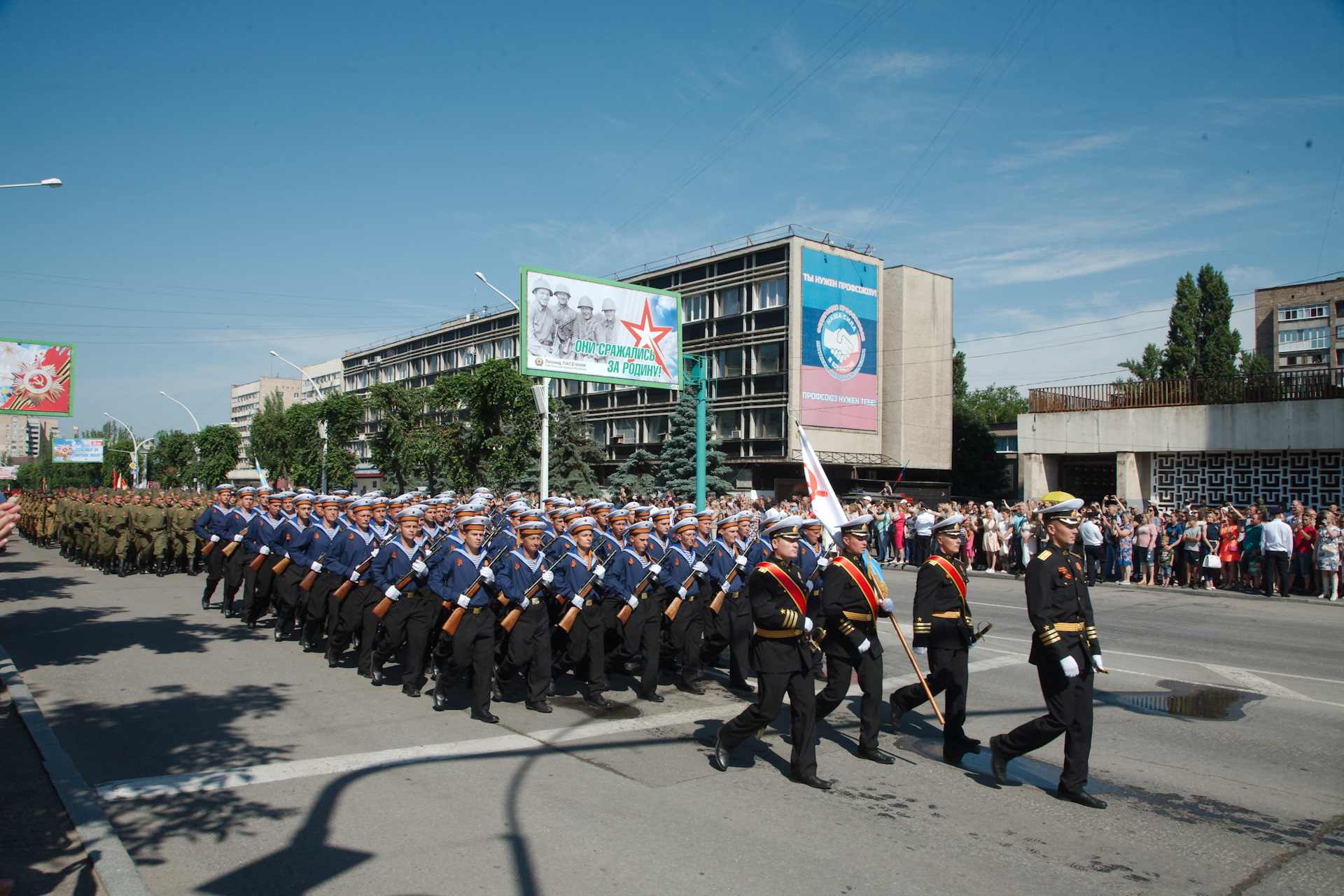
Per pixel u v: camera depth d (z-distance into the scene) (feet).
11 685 27.30
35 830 16.56
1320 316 183.93
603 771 20.39
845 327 135.95
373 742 22.50
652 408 150.30
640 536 28.04
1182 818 17.92
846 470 140.26
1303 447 81.30
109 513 62.18
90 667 31.19
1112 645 38.58
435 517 33.88
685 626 29.27
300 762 20.68
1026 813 18.08
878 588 22.85
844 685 21.66
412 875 14.69
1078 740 18.65
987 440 167.63
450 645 26.86
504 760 21.17
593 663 27.04
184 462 214.28
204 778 19.39
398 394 113.29
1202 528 60.54
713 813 17.81
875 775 20.53
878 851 15.99
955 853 15.97
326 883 14.34
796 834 16.74
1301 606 52.24
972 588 61.00
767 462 129.90
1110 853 16.10
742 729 20.24
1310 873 15.38
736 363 137.80
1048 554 19.16
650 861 15.37
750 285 135.95
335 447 130.41
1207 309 139.03
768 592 19.79
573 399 167.63
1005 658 34.88
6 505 12.63
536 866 15.10
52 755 20.65
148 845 15.85
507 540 28.48
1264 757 22.02
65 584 57.16
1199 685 30.32
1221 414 86.17
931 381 148.56
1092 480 102.99
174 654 33.94
